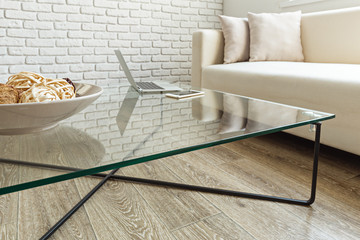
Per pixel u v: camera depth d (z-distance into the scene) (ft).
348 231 3.03
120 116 2.96
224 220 3.19
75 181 4.00
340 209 3.44
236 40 7.38
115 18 10.20
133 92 4.54
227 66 6.64
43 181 1.51
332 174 4.38
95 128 2.50
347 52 6.40
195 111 3.20
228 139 2.22
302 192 3.82
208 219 3.20
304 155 5.15
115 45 10.38
